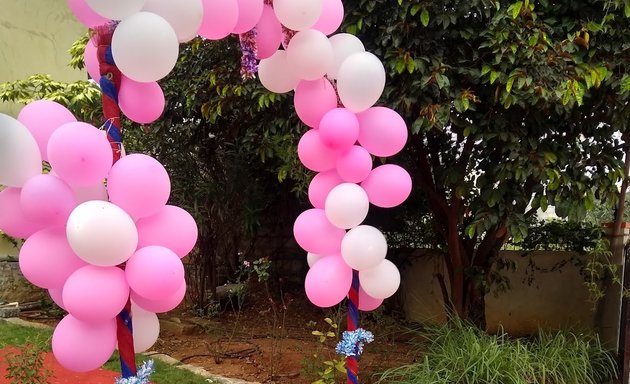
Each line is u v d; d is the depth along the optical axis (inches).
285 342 174.4
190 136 192.2
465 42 124.2
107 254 58.4
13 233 65.4
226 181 207.2
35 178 60.8
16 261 224.5
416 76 121.3
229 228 213.5
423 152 163.6
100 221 57.4
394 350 159.8
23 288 224.4
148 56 60.5
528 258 189.3
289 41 87.2
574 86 113.1
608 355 146.4
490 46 117.1
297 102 94.4
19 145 59.6
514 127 127.3
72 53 204.2
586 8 125.3
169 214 68.2
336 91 95.6
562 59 117.8
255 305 227.8
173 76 173.9
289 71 93.2
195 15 65.4
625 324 148.7
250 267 212.5
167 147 191.8
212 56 157.9
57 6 248.8
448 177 144.2
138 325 71.4
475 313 172.1
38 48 241.4
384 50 124.7
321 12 85.0
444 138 162.4
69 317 64.6
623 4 117.8
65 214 62.0
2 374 134.0
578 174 133.3
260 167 212.4
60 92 201.6
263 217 234.7
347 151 93.1
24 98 205.2
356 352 100.2
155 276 60.9
